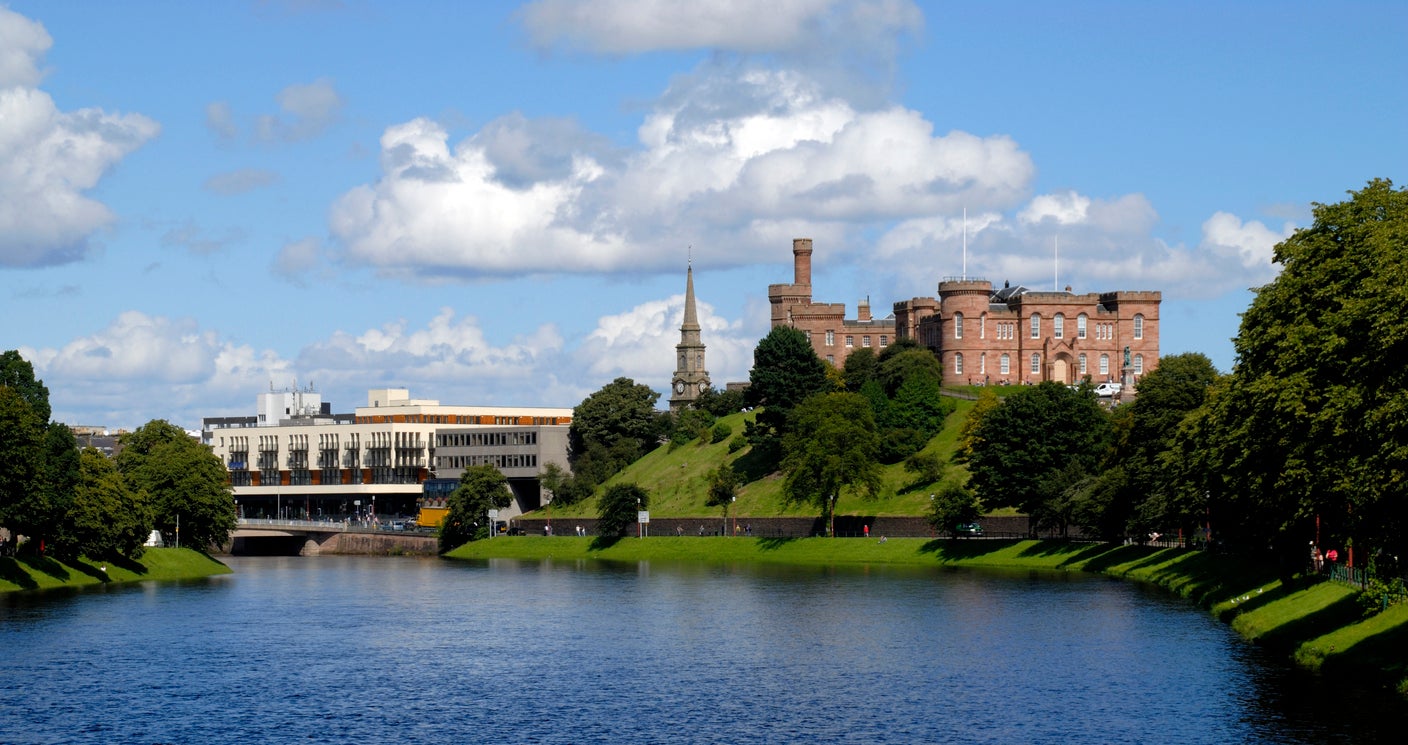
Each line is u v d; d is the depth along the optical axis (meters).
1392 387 86.19
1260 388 100.81
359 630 140.25
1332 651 98.00
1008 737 85.06
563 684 106.75
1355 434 91.50
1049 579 186.00
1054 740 83.81
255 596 179.12
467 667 115.50
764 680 107.00
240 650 125.44
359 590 190.50
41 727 91.56
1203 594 147.62
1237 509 131.88
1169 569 174.00
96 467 191.38
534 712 95.75
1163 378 188.12
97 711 96.62
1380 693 87.94
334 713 95.94
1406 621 94.19
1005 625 134.12
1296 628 108.69
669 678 108.81
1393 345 85.31
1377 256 94.50
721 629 138.38
